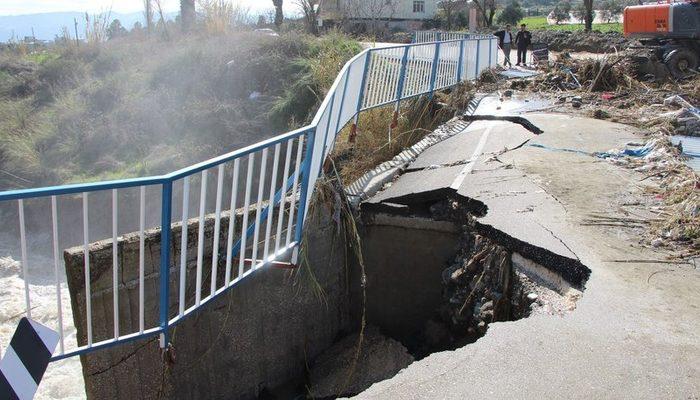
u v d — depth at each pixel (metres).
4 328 9.62
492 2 45.09
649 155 7.63
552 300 4.79
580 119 10.15
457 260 6.41
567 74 14.83
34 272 13.18
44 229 15.02
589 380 3.49
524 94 13.28
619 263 4.82
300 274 6.83
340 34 20.08
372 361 6.81
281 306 6.73
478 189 6.75
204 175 4.34
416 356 6.73
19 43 31.17
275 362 6.84
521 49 21.94
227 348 6.32
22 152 18.05
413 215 7.04
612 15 48.19
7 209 15.70
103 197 14.28
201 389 6.18
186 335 5.91
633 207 6.00
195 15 26.66
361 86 8.52
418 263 7.08
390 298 7.37
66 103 20.56
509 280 5.39
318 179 6.80
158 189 13.59
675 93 12.55
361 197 7.32
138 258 5.39
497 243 5.65
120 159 17.52
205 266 5.87
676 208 5.72
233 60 19.58
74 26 25.62
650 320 4.04
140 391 5.70
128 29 34.38
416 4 56.38
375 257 7.34
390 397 3.50
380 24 46.75
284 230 6.48
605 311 4.18
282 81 18.00
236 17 24.45
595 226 5.55
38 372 3.67
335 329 7.52
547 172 7.19
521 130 9.62
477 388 3.51
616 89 13.52
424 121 11.26
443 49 11.86
